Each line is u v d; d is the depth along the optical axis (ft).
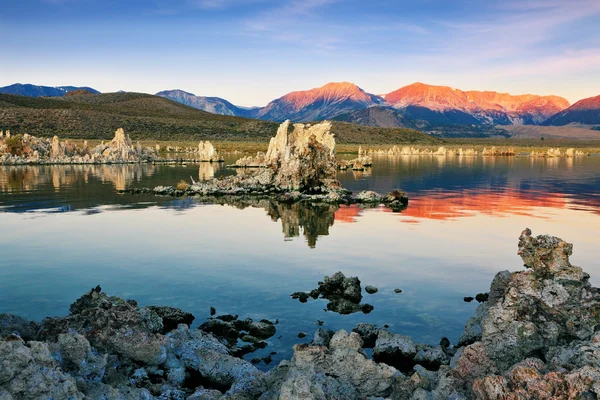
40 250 82.94
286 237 95.81
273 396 33.81
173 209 133.28
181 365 41.60
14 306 56.03
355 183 210.59
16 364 29.14
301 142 194.29
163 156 412.57
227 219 117.80
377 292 62.64
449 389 34.47
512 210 131.75
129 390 34.17
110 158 344.69
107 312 41.83
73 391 30.25
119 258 78.07
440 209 134.82
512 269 72.90
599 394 26.53
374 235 98.17
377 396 36.58
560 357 32.91
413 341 48.24
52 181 201.36
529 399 28.53
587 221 113.19
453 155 538.88
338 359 37.76
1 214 120.16
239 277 68.44
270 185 182.29
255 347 46.60
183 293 61.62
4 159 309.83
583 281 38.52
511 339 36.11
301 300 59.57
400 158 451.94
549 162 394.52
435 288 64.39
